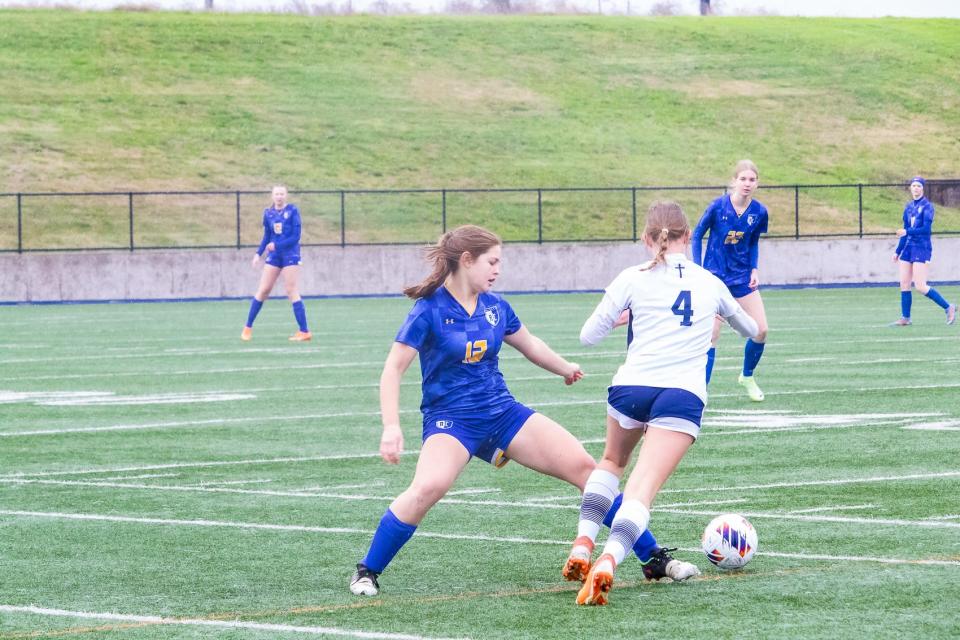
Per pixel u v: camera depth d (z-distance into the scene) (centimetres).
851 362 6719
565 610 2211
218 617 2203
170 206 16550
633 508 2216
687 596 2298
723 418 4759
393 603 2283
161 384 6100
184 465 3897
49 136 18275
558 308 11425
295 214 8431
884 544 2725
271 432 4572
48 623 2178
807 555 2630
